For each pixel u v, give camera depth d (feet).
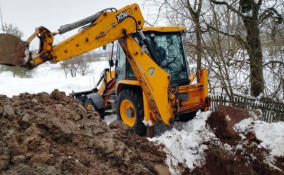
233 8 20.45
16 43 9.12
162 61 15.28
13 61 9.19
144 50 13.16
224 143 9.34
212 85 22.31
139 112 14.79
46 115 8.68
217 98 19.47
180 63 16.17
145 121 14.11
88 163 7.49
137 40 14.80
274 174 7.82
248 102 17.67
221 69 19.75
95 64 72.95
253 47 21.11
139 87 15.26
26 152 6.99
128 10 12.94
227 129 9.55
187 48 22.77
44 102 10.18
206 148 9.38
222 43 22.98
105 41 12.64
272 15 20.77
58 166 6.66
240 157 8.71
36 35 10.57
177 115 14.53
